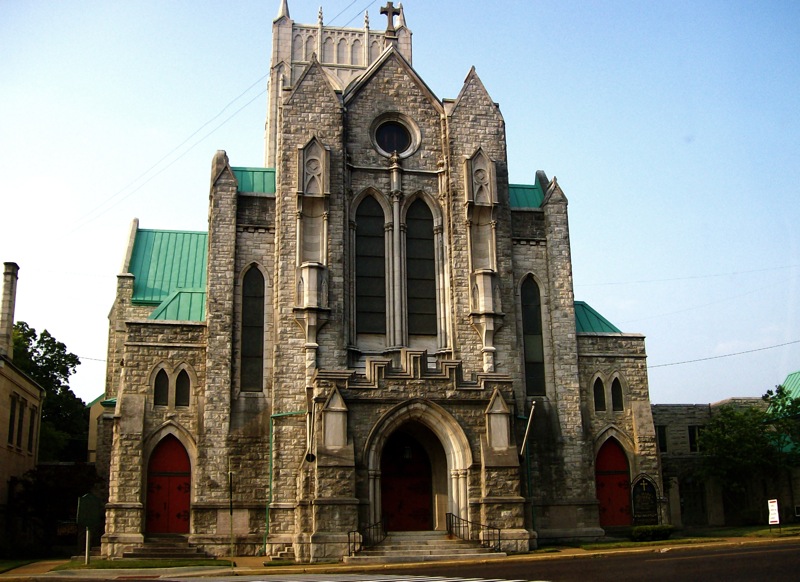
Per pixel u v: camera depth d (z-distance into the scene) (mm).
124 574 36344
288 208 49719
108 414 57375
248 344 49312
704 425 70562
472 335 49656
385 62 53781
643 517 51281
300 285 48344
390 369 43688
